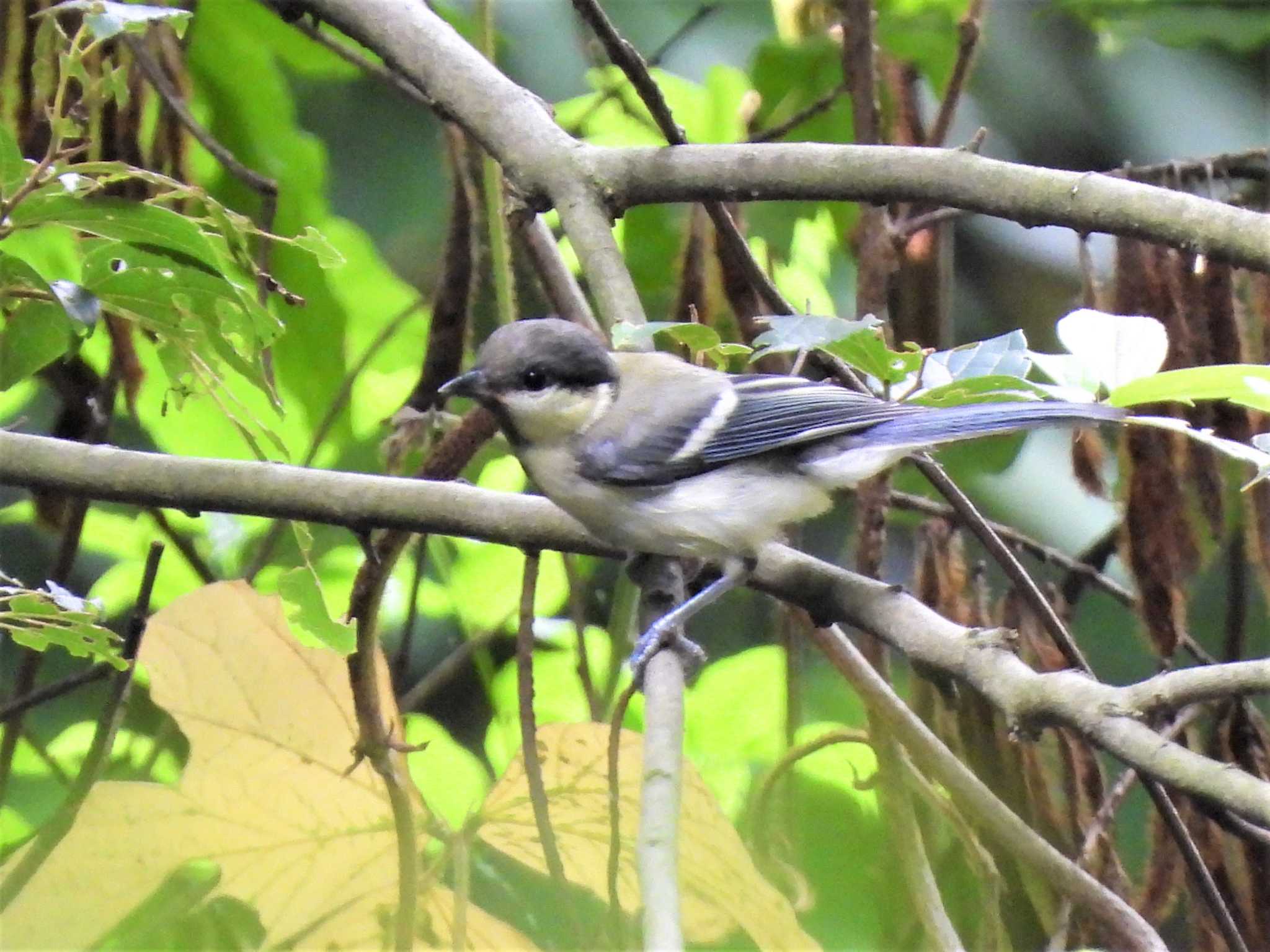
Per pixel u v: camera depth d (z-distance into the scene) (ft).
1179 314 24.73
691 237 28.27
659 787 17.07
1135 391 17.13
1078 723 16.79
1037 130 42.39
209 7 29.37
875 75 27.02
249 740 20.77
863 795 27.89
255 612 21.09
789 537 31.17
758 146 23.49
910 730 23.88
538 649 33.22
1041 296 42.19
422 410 27.43
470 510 21.21
